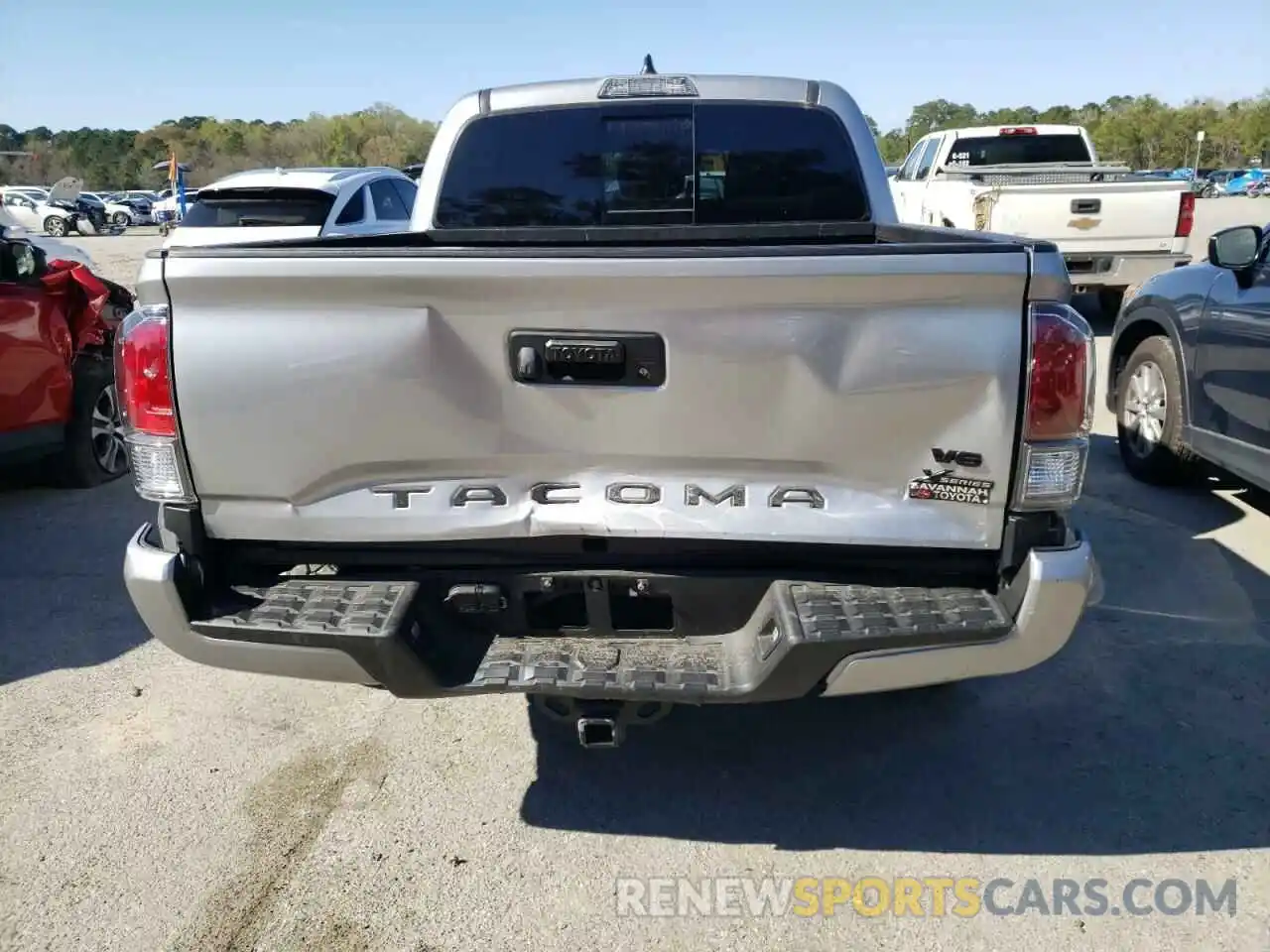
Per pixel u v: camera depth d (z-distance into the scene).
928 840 2.86
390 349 2.38
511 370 2.38
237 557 2.65
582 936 2.52
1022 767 3.19
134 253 24.89
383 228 10.66
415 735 3.42
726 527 2.44
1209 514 5.37
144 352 2.44
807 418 2.35
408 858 2.81
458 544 2.58
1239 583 4.48
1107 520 5.29
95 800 3.07
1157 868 2.73
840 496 2.41
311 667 2.48
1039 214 10.00
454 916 2.59
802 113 4.20
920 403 2.33
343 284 2.33
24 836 2.90
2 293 5.34
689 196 4.29
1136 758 3.22
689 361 2.33
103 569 4.92
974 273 2.25
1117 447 6.70
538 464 2.46
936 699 3.59
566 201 4.30
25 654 4.04
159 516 2.59
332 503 2.51
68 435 6.05
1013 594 2.43
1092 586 2.43
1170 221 10.01
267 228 9.70
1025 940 2.49
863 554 2.51
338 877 2.73
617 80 4.19
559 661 2.52
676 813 3.00
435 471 2.48
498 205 4.32
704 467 2.42
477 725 3.48
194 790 3.11
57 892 2.68
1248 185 60.19
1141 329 5.95
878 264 2.24
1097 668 3.77
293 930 2.54
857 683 2.38
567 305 2.33
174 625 2.52
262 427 2.45
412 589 2.56
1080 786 3.08
